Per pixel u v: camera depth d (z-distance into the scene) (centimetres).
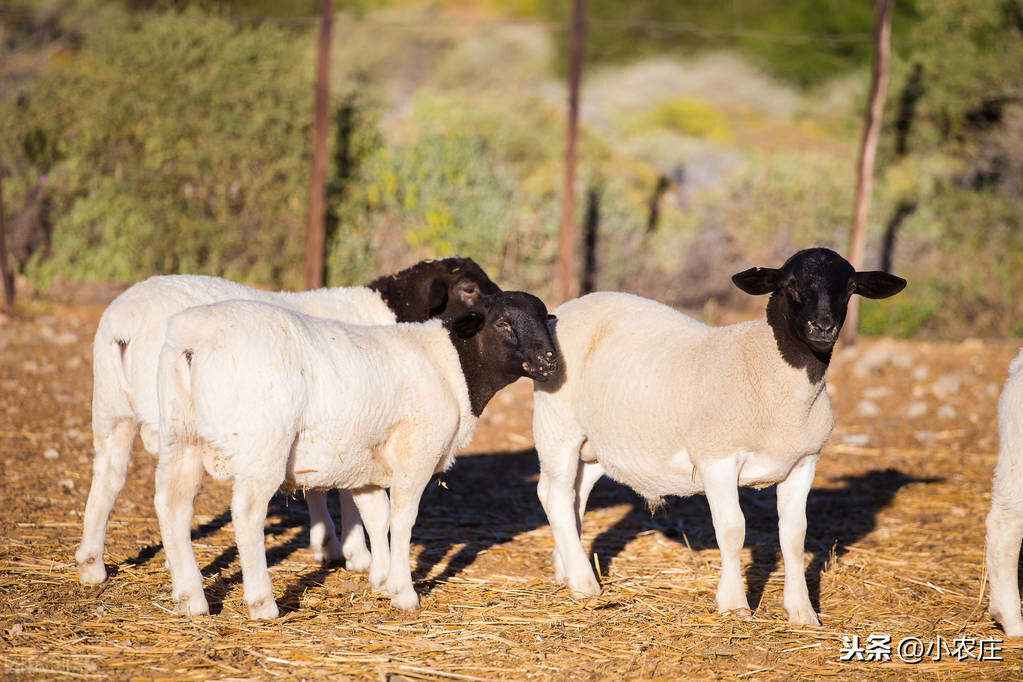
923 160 2464
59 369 1395
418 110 2366
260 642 604
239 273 1864
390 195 1989
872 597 741
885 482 1085
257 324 615
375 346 677
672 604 708
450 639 629
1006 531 662
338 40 3169
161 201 1842
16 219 1823
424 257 1944
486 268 1980
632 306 748
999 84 2325
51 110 1875
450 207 2011
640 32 3622
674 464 692
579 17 1709
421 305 859
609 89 3388
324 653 594
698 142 2792
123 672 555
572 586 726
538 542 866
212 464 626
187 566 637
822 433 654
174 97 1869
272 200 1880
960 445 1246
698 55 3538
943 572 795
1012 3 2297
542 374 710
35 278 1788
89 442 1091
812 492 1050
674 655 612
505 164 2234
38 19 2598
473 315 699
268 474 612
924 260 2197
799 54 3394
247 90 1894
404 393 681
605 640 636
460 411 720
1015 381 642
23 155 1853
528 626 658
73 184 1844
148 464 1033
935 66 2403
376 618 658
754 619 673
